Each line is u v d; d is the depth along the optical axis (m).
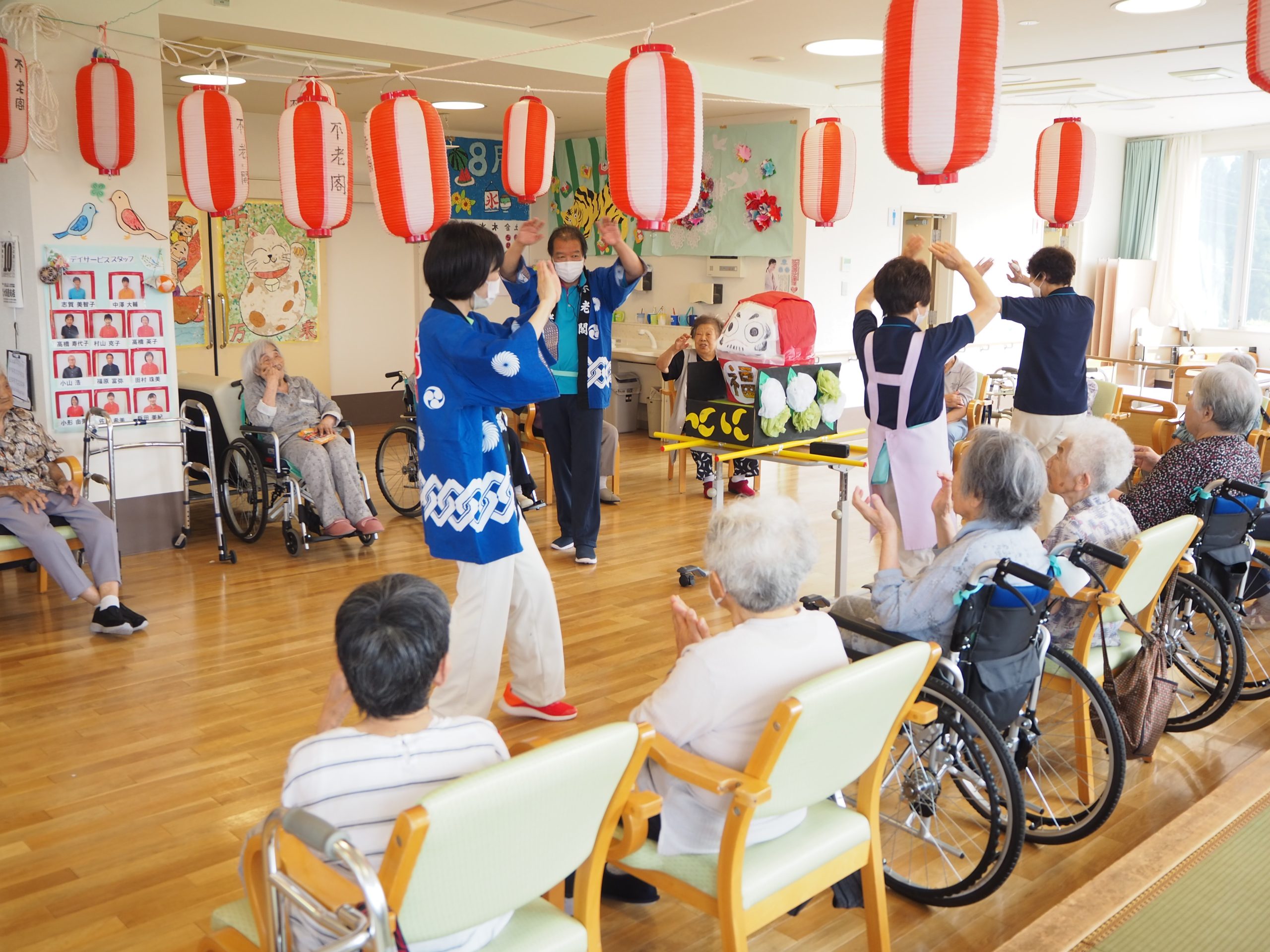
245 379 5.44
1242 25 6.05
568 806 1.48
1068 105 9.24
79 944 2.26
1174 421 5.17
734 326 4.25
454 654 3.00
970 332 3.31
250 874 1.48
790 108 8.15
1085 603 2.78
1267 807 2.60
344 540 5.69
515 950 1.58
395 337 9.86
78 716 3.42
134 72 4.97
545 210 10.62
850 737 1.85
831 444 4.16
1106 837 2.72
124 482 5.23
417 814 1.26
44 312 4.86
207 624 4.31
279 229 8.95
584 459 5.11
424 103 3.65
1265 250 11.06
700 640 2.19
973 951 2.26
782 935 2.32
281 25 5.37
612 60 6.84
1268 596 4.24
